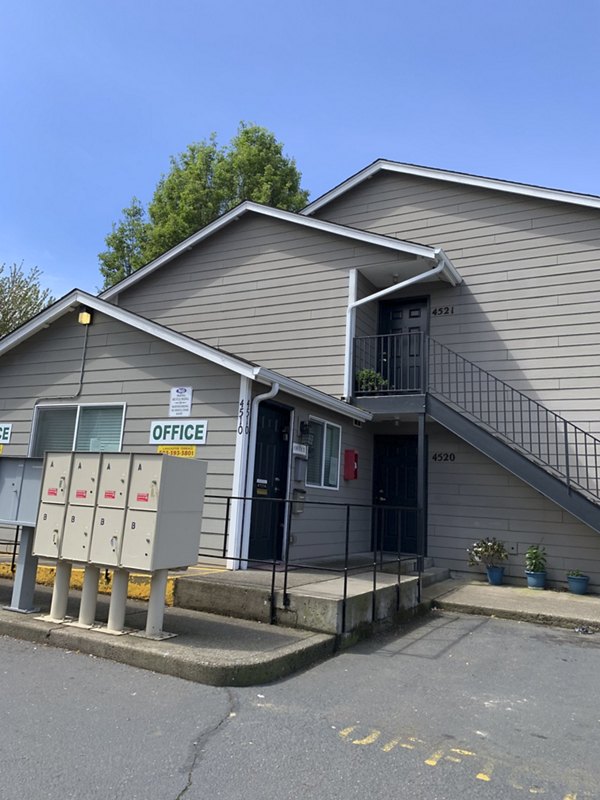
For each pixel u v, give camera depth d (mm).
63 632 5246
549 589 9844
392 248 10688
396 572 8656
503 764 3404
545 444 10281
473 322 11219
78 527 5430
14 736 3412
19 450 9594
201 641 5133
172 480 5234
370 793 2973
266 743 3480
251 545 7918
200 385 8297
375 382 10656
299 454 9000
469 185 11688
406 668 5262
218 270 12469
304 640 5355
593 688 5031
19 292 21578
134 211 25641
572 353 10383
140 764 3150
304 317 11367
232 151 23719
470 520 10836
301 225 11648
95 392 9094
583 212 10719
